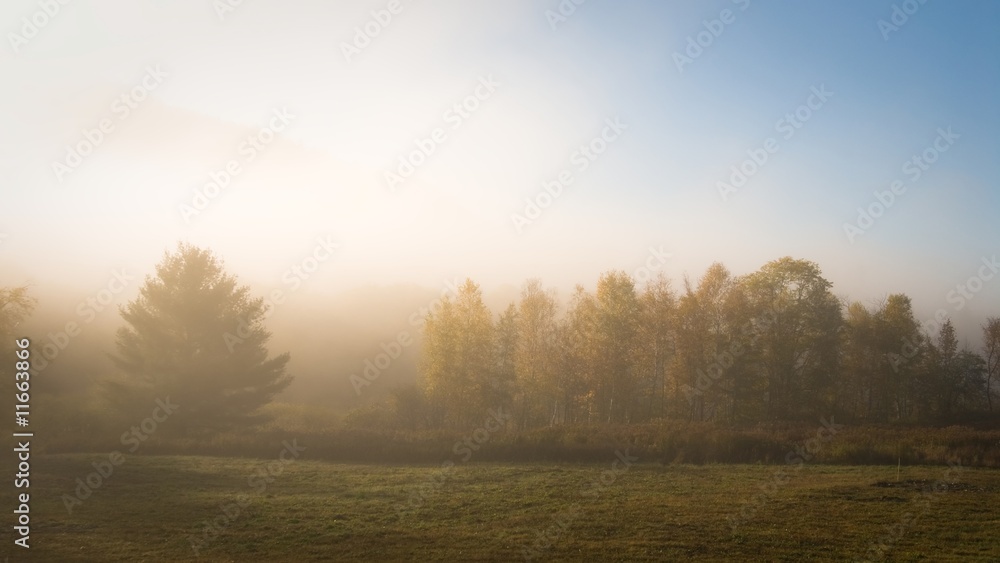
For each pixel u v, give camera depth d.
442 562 14.42
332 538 16.25
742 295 45.69
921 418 48.72
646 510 19.12
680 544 15.62
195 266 37.62
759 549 15.27
